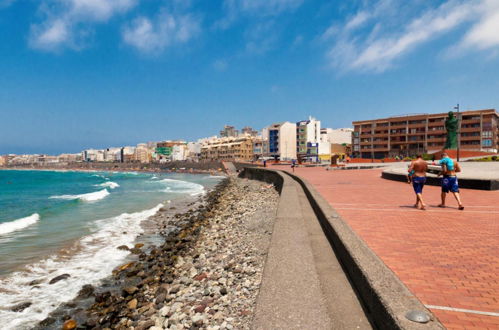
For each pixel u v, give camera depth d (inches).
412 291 139.4
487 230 242.7
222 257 345.1
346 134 4945.9
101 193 1433.3
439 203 386.0
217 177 3366.1
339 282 167.3
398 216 310.0
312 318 123.3
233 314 192.2
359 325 125.2
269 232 412.2
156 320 217.2
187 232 558.6
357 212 340.8
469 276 154.2
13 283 345.4
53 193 1684.3
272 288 149.9
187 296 249.6
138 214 838.5
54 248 490.0
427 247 204.1
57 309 281.1
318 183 745.6
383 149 3307.1
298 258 188.9
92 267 394.3
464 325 109.7
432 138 2945.4
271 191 1077.1
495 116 2755.9
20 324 259.0
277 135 4527.6
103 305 278.2
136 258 431.8
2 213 938.1
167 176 3971.5
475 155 2011.6
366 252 170.2
